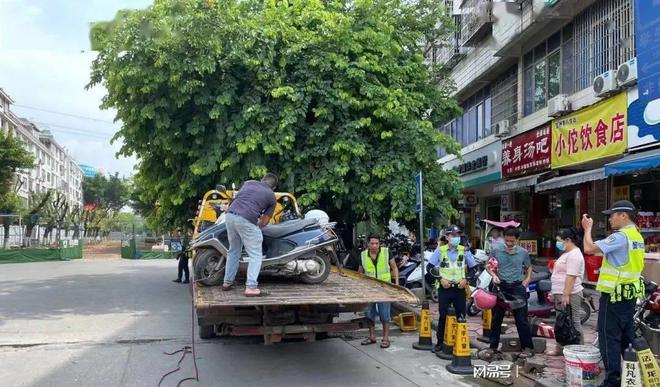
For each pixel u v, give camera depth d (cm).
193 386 629
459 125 2191
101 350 815
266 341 679
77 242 3603
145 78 1124
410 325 959
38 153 7219
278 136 1169
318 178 1181
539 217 1661
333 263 991
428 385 637
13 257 2962
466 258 788
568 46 1354
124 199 7769
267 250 759
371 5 1324
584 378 563
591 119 1187
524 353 758
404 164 1203
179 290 1576
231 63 1185
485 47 1745
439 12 1588
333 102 1174
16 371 696
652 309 689
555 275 789
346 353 792
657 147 1002
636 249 556
